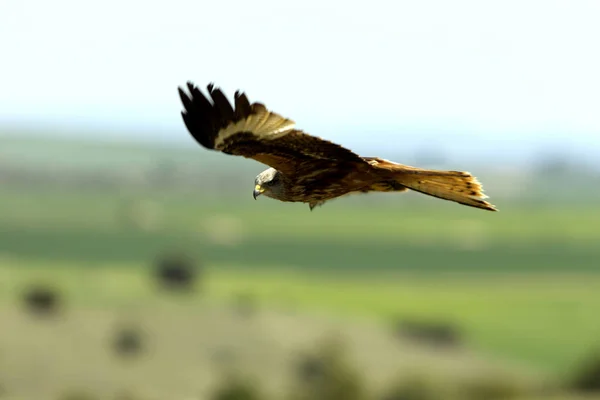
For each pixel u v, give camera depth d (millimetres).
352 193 23203
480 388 171875
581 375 163125
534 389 170500
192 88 17375
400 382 174750
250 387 176875
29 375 197375
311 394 165750
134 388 194250
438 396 165125
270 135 17938
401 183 22312
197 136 17484
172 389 196000
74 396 182125
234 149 18312
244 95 17531
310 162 20156
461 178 21672
